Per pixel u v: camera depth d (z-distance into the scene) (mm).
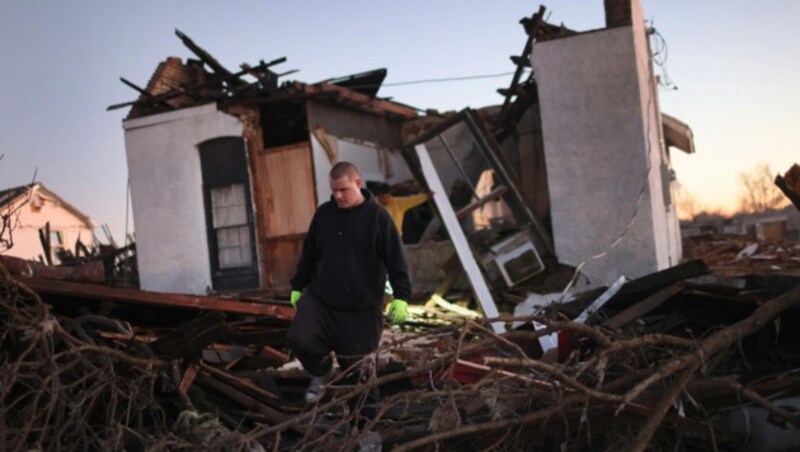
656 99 13422
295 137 14320
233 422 4258
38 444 3199
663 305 4992
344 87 13695
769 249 12859
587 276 10172
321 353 4215
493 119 13852
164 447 3346
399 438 3541
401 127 16531
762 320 3408
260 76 13094
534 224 10617
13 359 3779
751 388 3779
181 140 13320
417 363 4160
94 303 4590
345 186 4238
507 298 10242
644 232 9961
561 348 4535
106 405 3760
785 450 3672
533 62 10492
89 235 33594
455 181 12016
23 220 29844
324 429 3932
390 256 4258
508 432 3094
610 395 2930
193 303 4621
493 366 3410
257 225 13008
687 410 3684
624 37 9992
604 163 10141
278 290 12352
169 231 13469
